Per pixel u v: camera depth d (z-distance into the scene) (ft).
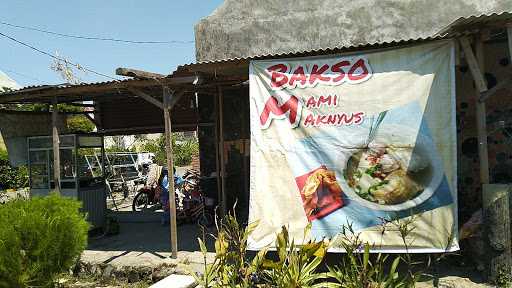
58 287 22.00
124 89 25.81
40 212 19.31
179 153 103.35
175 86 25.55
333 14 29.01
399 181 19.40
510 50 18.03
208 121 36.58
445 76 19.20
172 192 24.48
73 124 56.18
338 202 20.01
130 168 67.77
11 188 68.18
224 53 31.55
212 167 37.09
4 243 17.54
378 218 19.49
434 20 26.94
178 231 32.17
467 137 24.91
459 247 20.06
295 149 20.62
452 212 18.88
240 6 31.27
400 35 27.58
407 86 19.53
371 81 19.93
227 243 15.19
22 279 17.75
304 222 20.30
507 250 17.94
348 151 20.02
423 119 19.31
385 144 19.63
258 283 14.46
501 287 17.69
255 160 20.99
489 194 18.33
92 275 24.14
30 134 33.81
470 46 19.62
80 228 20.42
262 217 20.68
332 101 20.29
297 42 29.81
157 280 22.75
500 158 24.43
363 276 13.19
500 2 25.96
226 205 33.50
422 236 19.08
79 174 31.63
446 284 18.22
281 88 20.94
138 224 36.32
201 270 22.08
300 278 13.74
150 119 37.27
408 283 13.52
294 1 29.94
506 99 24.23
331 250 19.77
